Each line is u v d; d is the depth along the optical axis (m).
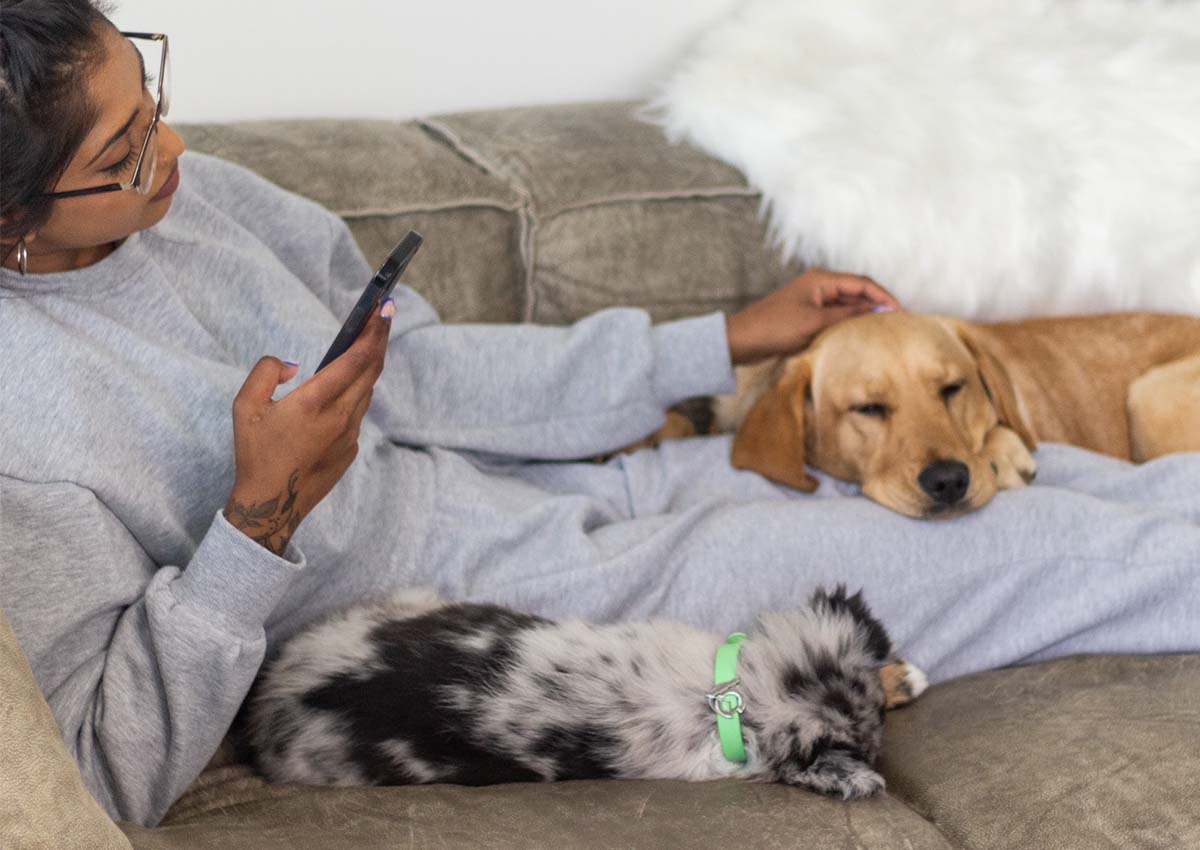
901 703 1.46
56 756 0.91
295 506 1.22
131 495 1.24
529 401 1.75
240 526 1.20
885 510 1.59
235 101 2.26
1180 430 2.03
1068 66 2.24
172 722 1.23
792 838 1.12
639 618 1.50
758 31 2.28
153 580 1.24
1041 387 2.07
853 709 1.28
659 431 2.05
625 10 2.45
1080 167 2.17
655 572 1.51
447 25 2.35
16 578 1.14
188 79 2.21
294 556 1.27
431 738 1.30
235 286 1.53
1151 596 1.47
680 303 2.10
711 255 2.11
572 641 1.35
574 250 2.05
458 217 2.00
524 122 2.24
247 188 1.70
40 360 1.21
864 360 1.80
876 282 2.08
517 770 1.30
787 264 2.14
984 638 1.53
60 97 1.10
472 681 1.31
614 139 2.19
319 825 1.14
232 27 2.20
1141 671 1.44
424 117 2.32
